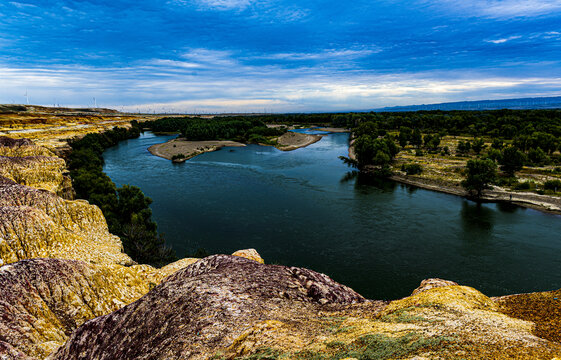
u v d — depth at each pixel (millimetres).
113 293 21906
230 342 9180
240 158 126875
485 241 48125
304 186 82625
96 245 30328
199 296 12195
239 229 53625
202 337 9641
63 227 30594
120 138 181375
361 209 63938
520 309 9492
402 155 123062
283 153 139625
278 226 55031
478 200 69188
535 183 78062
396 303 10961
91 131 153250
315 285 14086
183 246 47031
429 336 7566
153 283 25281
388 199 70938
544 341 6898
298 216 59938
